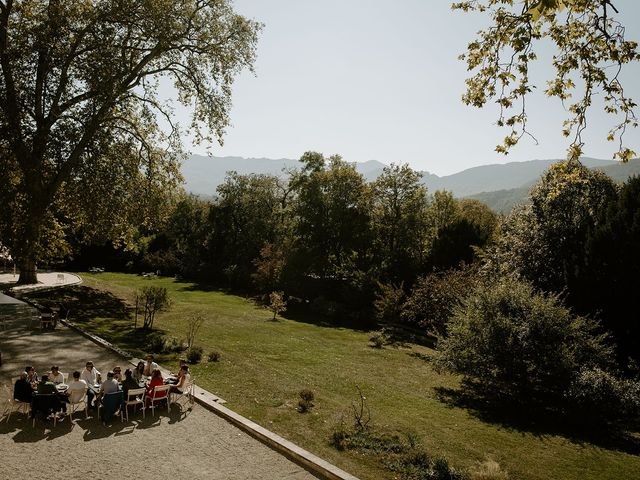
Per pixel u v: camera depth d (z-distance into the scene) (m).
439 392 22.38
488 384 23.25
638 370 23.05
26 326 22.41
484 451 14.62
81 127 26.81
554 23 10.01
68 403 13.62
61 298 30.52
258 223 65.69
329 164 54.91
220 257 66.62
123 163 30.50
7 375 15.50
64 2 26.31
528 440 16.36
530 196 32.25
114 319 27.59
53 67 26.20
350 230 51.19
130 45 28.97
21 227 26.86
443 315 31.80
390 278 47.72
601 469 14.27
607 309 25.92
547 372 20.17
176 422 13.29
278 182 69.12
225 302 46.47
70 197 31.47
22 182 27.94
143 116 31.38
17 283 32.94
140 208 32.78
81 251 63.31
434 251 47.62
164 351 21.05
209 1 30.58
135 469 10.47
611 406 19.11
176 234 69.56
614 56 8.82
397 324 42.88
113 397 12.84
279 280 49.59
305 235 52.69
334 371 23.66
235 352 24.03
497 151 10.00
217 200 68.62
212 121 32.41
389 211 52.94
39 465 10.28
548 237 30.22
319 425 14.12
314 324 40.28
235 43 31.28
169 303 27.33
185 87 32.47
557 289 28.34
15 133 24.61
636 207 26.12
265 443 12.39
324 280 51.97
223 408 14.30
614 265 25.88
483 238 46.00
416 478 11.19
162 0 26.95
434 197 68.31
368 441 13.15
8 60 25.00
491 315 21.69
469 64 10.30
